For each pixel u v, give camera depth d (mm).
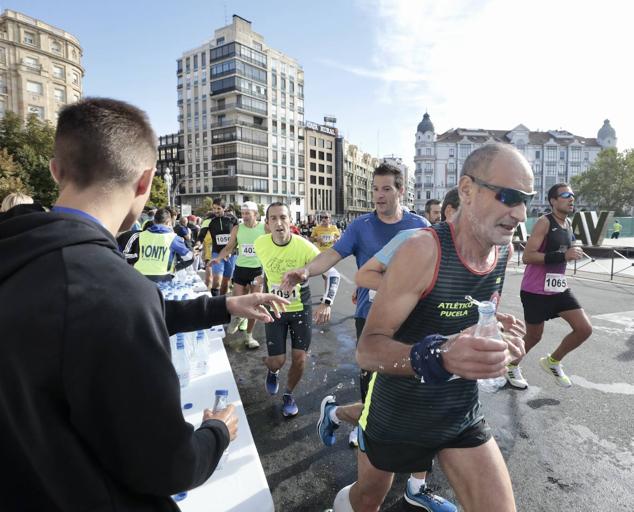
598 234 17750
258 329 6043
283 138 70000
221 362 2322
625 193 58812
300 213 73750
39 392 670
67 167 852
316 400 3604
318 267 2893
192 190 68250
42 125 31922
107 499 724
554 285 3549
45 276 697
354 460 2695
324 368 4410
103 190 857
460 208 1393
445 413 1489
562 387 3809
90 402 681
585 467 2580
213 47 62656
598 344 5090
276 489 2406
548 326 5945
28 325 662
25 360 661
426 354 1135
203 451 875
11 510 705
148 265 4559
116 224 902
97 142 835
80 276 706
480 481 1398
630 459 2664
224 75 61844
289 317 3250
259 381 4043
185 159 68688
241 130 62312
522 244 15141
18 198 3000
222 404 1348
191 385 2025
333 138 83250
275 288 3209
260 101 64938
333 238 9742
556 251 3506
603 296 8383
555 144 85188
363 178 101125
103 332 676
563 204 3496
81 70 52719
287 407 3289
